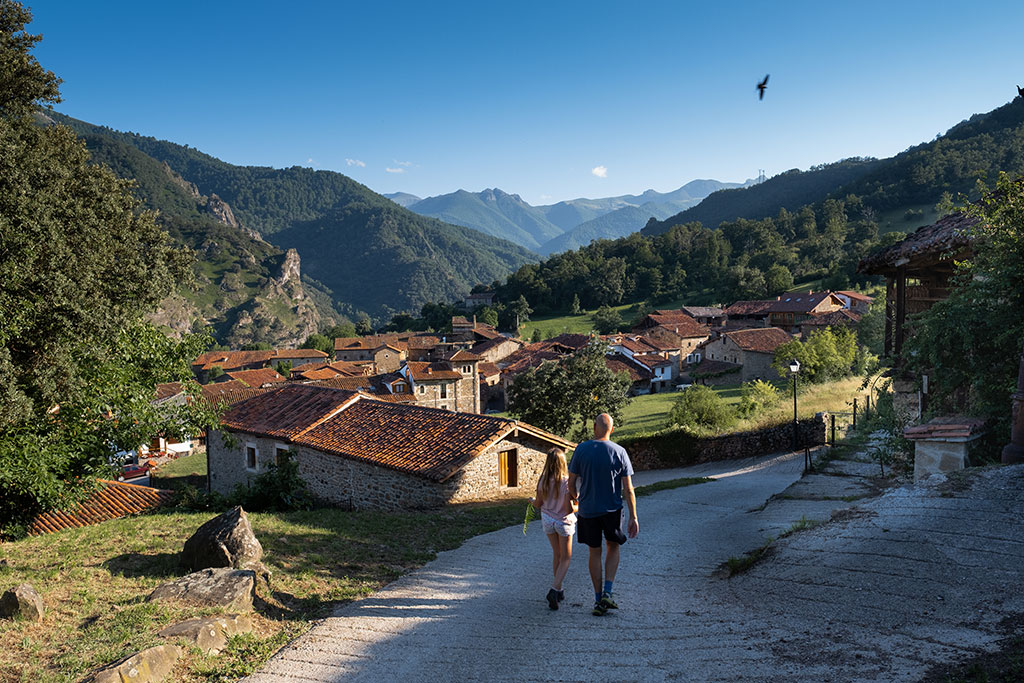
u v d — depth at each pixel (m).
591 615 5.83
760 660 4.43
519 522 11.64
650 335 91.31
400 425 19.84
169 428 18.83
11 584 6.80
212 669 4.67
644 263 174.75
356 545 9.23
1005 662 3.85
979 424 10.02
